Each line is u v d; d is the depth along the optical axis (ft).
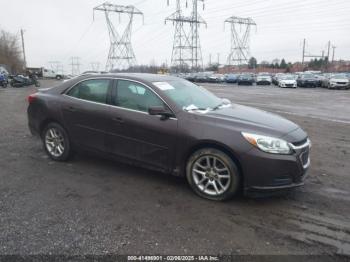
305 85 117.39
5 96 65.98
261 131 13.29
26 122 32.07
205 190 14.02
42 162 18.66
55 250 10.16
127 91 16.17
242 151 13.03
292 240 10.94
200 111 14.80
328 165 19.03
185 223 11.93
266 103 55.83
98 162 18.65
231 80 165.27
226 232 11.37
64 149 18.39
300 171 13.38
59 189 14.84
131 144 15.75
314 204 13.67
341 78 107.14
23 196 14.05
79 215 12.40
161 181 15.90
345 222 12.20
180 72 209.26
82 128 17.38
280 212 12.92
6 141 23.52
